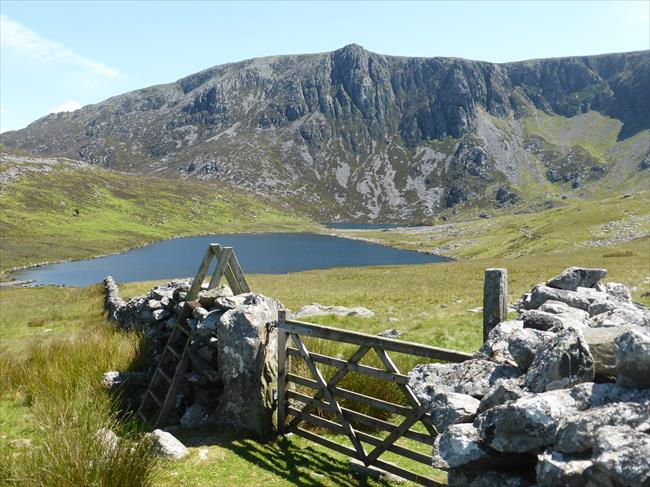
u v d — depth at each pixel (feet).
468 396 17.78
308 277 226.38
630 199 457.27
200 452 26.55
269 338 30.30
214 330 31.99
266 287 177.58
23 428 31.89
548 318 20.58
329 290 159.94
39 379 39.24
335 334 25.93
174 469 24.59
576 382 14.84
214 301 33.91
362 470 25.16
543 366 15.83
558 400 14.10
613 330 16.20
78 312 114.21
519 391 15.78
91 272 359.05
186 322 36.37
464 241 537.24
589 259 214.48
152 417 35.65
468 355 20.16
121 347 44.62
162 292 45.24
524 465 15.28
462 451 15.61
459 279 178.70
